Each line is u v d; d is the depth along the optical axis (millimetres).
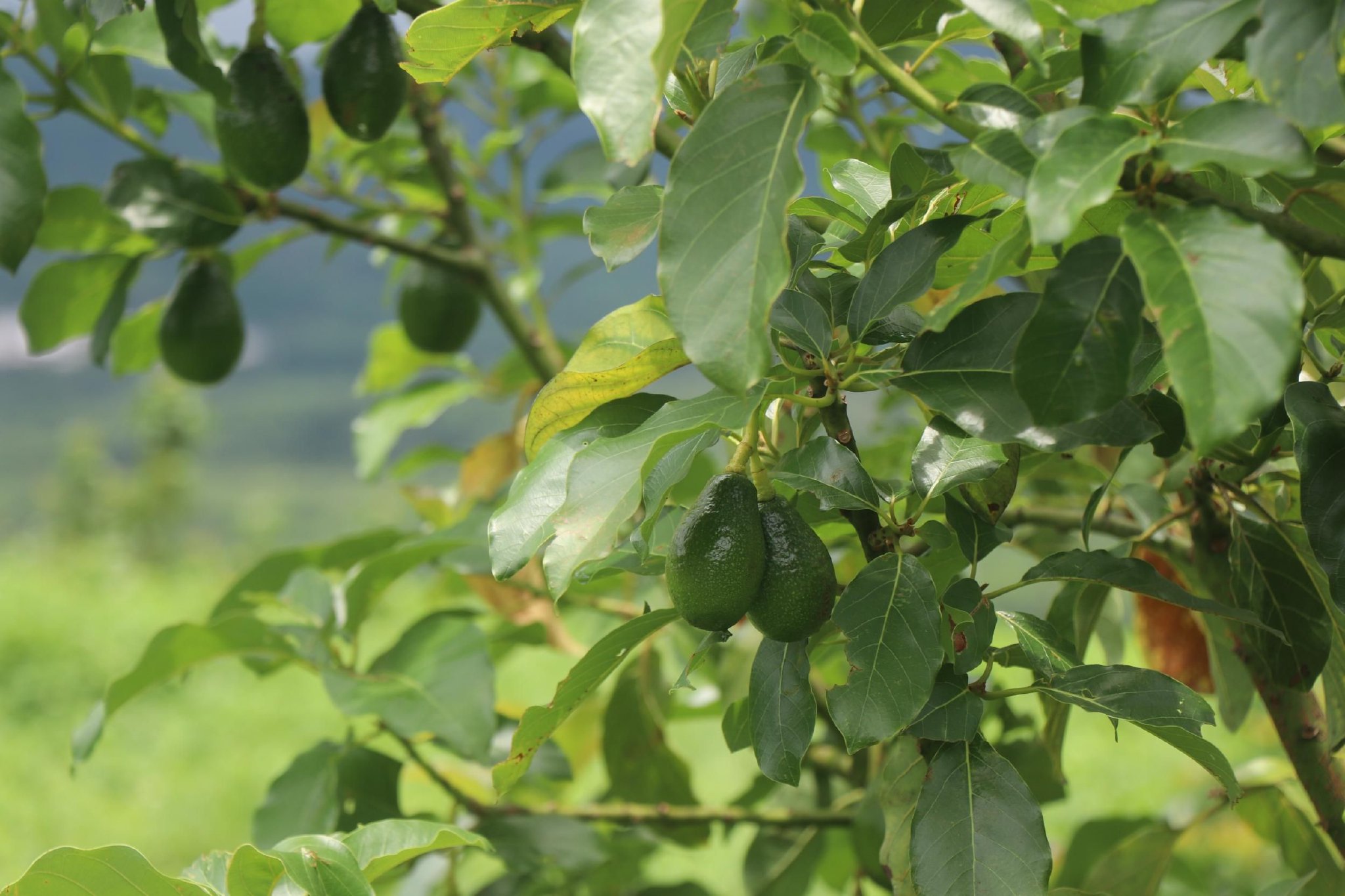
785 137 1861
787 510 1994
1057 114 1872
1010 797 1983
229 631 2525
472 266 3256
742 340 1833
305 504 41906
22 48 2676
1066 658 2029
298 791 2537
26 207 2332
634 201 2041
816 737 3094
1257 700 3490
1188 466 2248
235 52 2756
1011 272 1916
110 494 23141
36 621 14305
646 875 4004
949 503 2059
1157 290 1795
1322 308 2043
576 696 2066
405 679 2500
